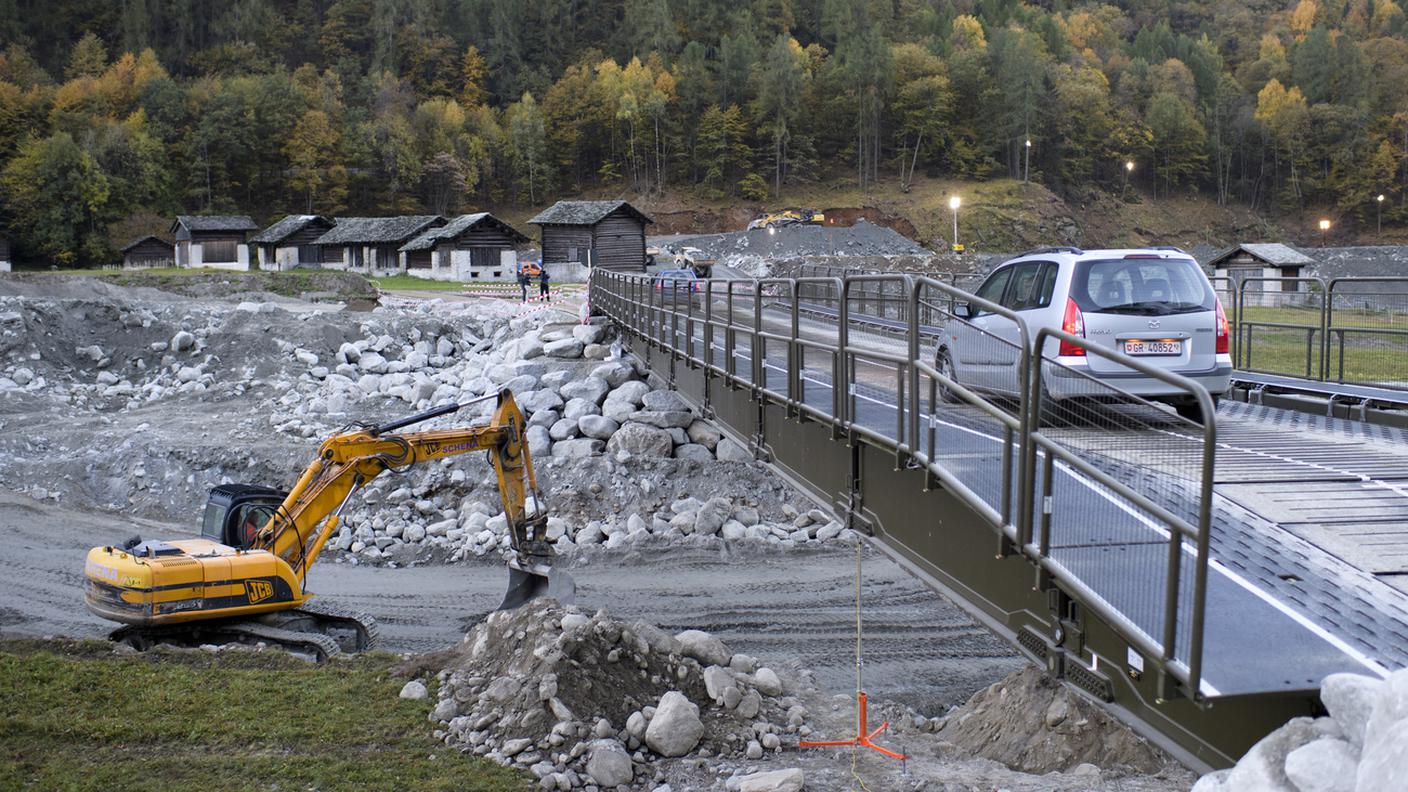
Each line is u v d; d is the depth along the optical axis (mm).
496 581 18547
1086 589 5789
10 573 17906
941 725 10359
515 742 8531
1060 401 6223
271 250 85250
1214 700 4629
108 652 11312
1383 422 12172
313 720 9148
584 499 22484
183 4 193375
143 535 21094
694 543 19984
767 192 160750
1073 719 8891
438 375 31734
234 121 143375
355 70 186375
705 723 9320
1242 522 6914
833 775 8461
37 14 189500
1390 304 13977
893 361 8453
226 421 27703
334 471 14688
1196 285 10742
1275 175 175875
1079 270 10688
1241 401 14297
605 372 26844
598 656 9562
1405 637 5121
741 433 13836
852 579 17781
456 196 155250
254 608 13383
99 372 32719
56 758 8375
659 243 104500
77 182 115750
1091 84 175250
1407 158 169000
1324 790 4148
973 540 7418
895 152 170875
